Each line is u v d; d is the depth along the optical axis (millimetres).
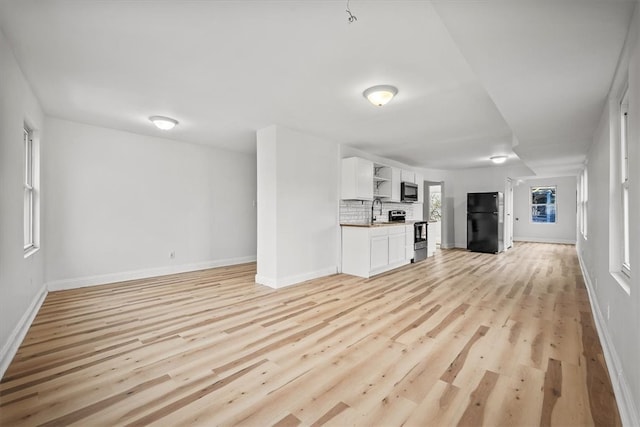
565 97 2529
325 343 2479
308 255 4750
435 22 1917
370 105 3410
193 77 2746
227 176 6086
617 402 1676
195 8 1807
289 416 1607
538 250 8125
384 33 2043
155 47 2258
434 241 7375
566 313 3174
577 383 1885
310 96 3160
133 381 1927
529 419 1565
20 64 2525
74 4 1783
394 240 5652
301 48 2246
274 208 4273
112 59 2438
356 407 1678
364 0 1715
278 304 3504
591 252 3898
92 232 4371
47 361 2176
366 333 2678
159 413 1624
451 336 2605
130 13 1865
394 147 5605
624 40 1689
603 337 2398
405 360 2193
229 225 6121
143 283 4504
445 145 5398
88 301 3594
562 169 6707
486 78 2199
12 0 1742
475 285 4398
